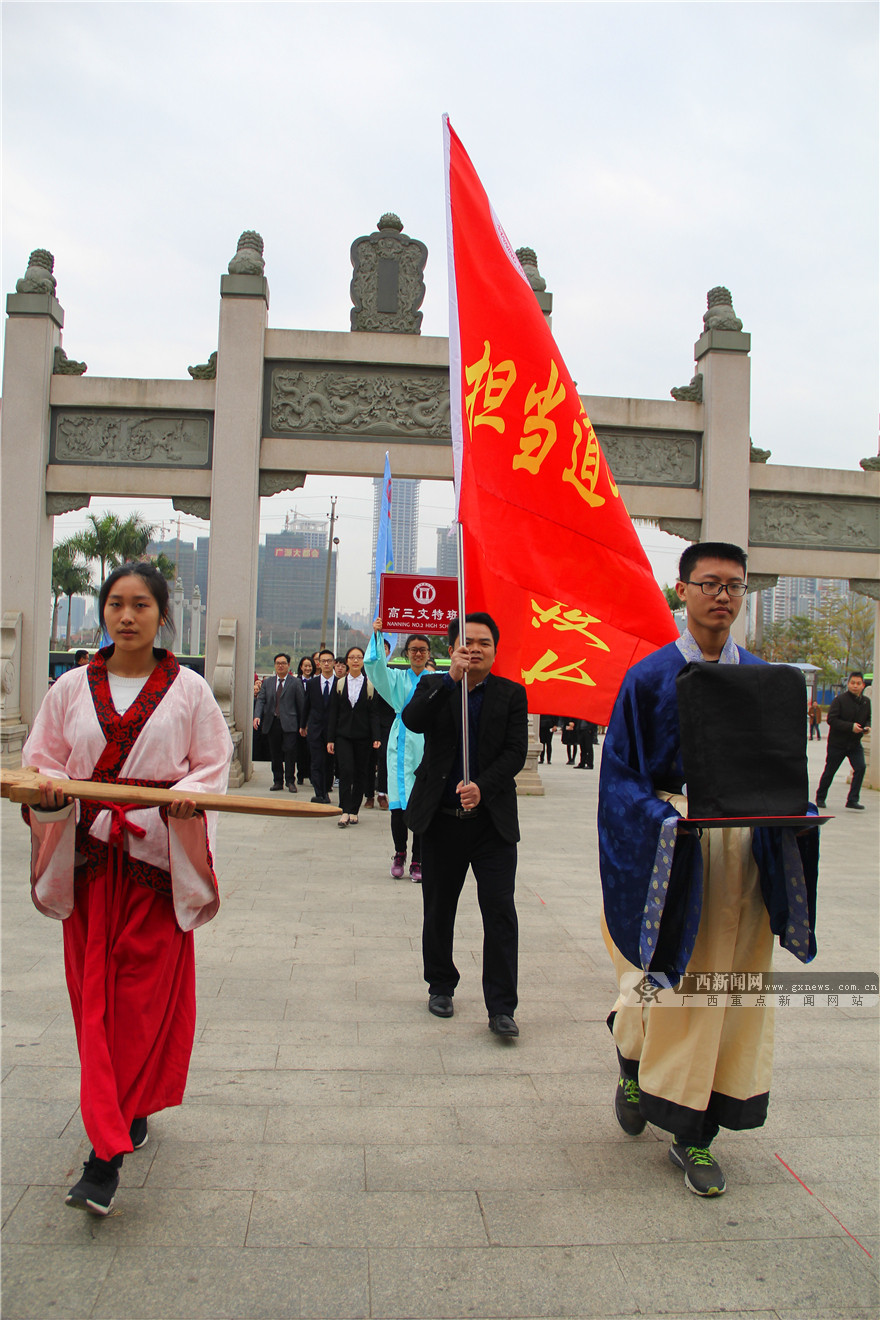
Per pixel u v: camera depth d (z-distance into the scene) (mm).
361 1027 3996
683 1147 2875
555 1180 2801
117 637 2785
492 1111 3240
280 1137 3000
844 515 13938
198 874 2717
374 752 10406
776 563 13758
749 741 2670
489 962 4012
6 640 12203
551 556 4367
